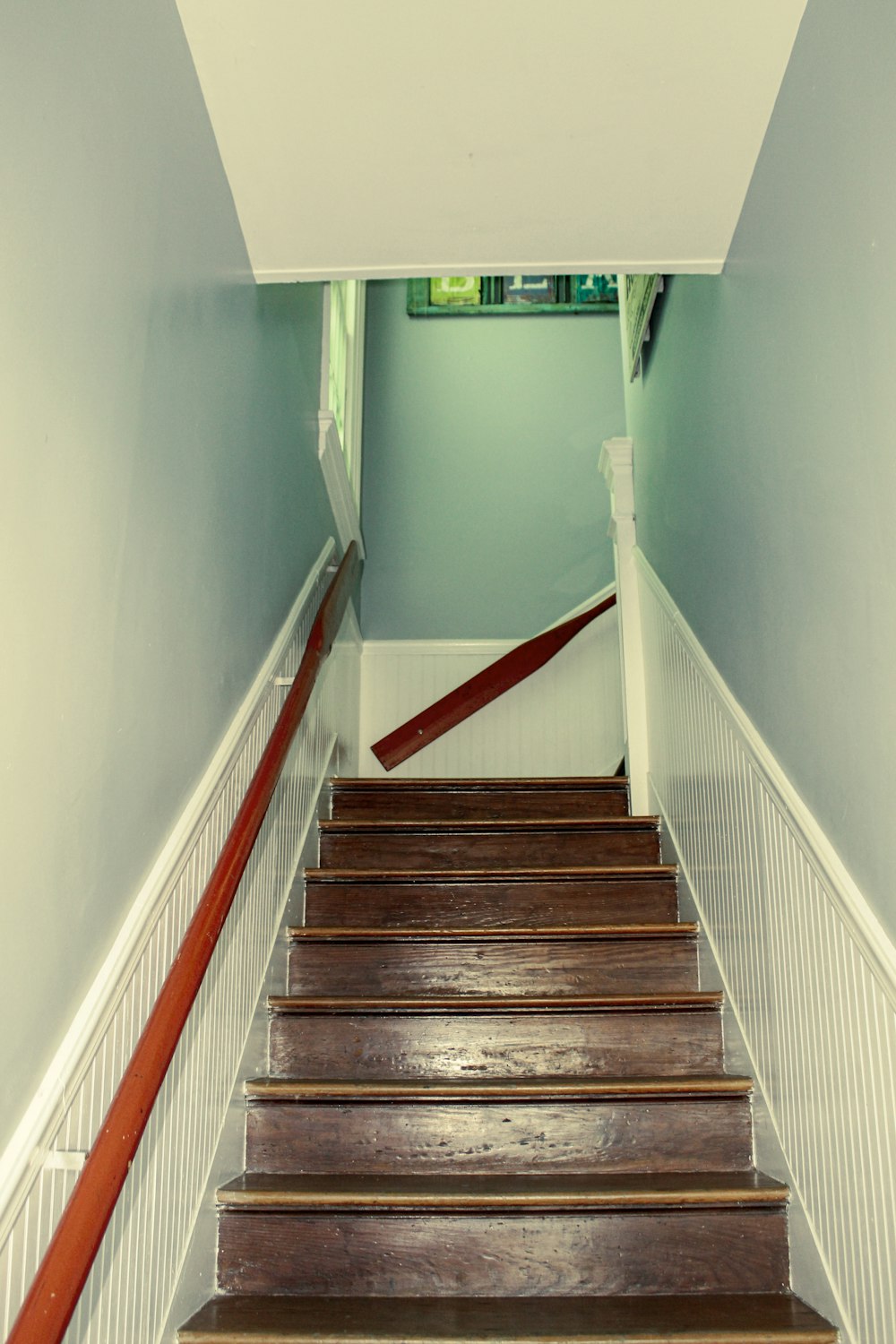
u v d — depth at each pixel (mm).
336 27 1629
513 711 4398
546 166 1919
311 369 3076
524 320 4879
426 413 4766
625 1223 1805
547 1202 1803
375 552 4605
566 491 4676
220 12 1614
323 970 2480
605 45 1652
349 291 4320
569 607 4539
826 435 1545
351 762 4070
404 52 1672
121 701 1323
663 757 3078
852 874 1481
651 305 3127
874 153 1323
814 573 1621
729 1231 1799
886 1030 1367
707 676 2395
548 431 4746
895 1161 1345
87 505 1200
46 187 1095
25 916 1030
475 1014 2262
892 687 1314
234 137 1861
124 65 1368
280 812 2484
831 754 1562
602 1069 2230
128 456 1355
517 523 4637
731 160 1906
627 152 1881
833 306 1497
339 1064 2240
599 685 4422
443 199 2004
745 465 2076
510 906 2729
